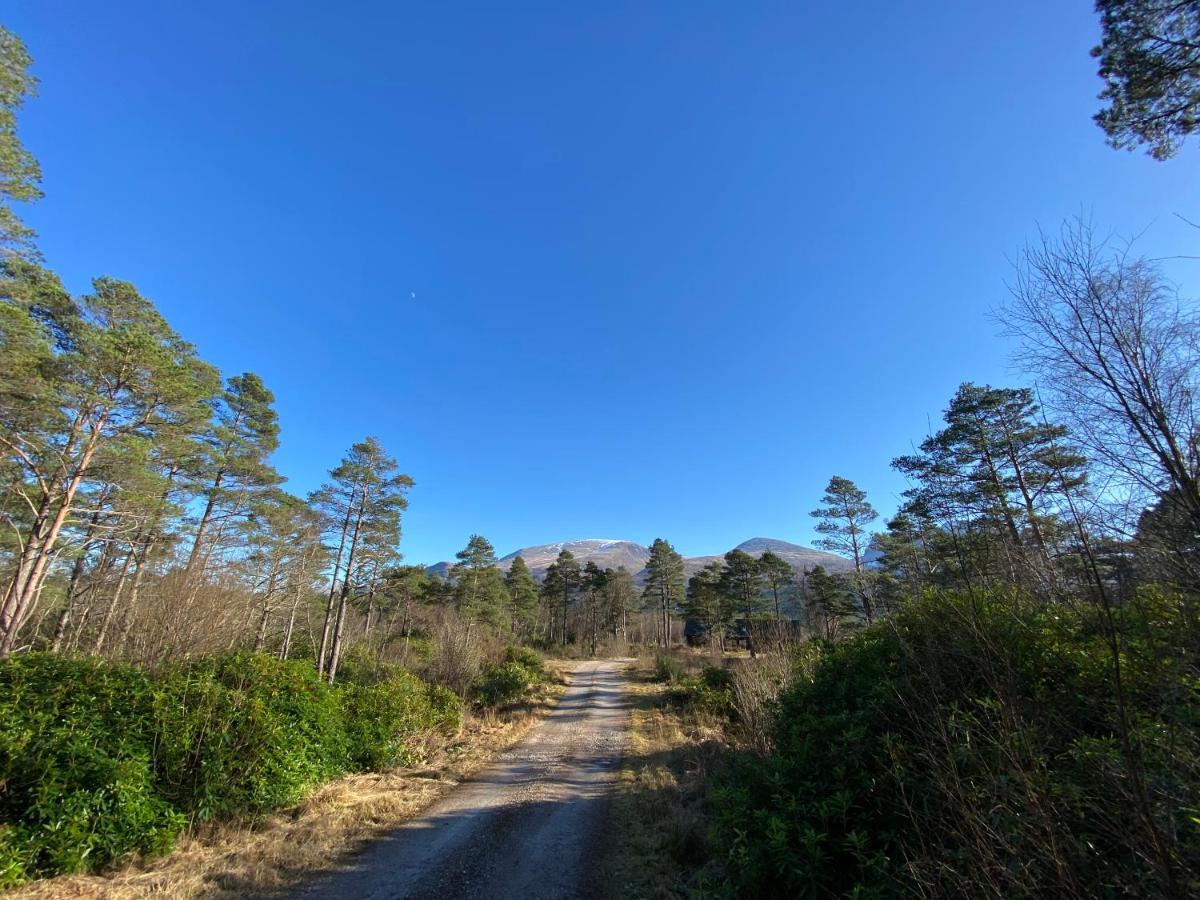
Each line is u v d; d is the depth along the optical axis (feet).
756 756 21.54
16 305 48.19
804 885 12.59
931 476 60.70
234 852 22.26
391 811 28.45
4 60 42.78
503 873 21.17
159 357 58.49
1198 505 10.09
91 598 69.15
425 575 167.73
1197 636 9.05
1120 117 23.16
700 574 173.99
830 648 28.63
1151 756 8.45
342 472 97.30
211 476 81.46
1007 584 14.28
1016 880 8.70
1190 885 7.09
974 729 11.65
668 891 18.90
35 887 18.11
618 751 45.80
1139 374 11.93
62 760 20.71
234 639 52.49
